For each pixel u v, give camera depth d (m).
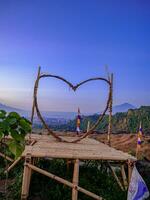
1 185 9.59
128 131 28.25
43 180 9.80
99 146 10.71
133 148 16.20
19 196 8.51
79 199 8.52
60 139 11.45
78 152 9.00
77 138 12.63
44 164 11.43
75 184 8.10
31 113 11.39
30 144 10.62
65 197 8.49
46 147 9.77
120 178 10.33
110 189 9.16
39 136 12.90
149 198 8.93
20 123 4.11
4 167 11.20
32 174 9.77
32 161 9.48
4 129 3.98
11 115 4.12
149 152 15.26
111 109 11.73
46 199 8.56
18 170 10.89
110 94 11.80
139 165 12.30
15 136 4.06
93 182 9.81
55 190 8.84
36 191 9.08
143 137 19.53
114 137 19.38
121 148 16.34
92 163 11.47
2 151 10.98
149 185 10.02
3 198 8.32
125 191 8.70
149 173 11.37
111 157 8.48
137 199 7.46
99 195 8.62
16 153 4.12
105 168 10.89
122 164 9.43
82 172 10.68
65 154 8.46
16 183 9.46
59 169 10.75
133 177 7.76
